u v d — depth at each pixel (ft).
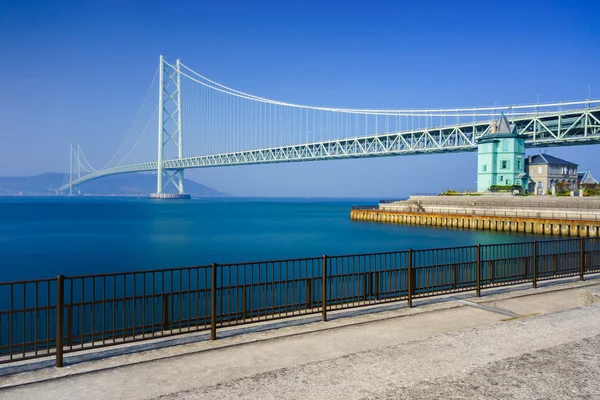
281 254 124.77
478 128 254.27
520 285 39.06
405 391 14.88
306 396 14.70
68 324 22.80
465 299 33.88
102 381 19.30
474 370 16.56
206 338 25.16
